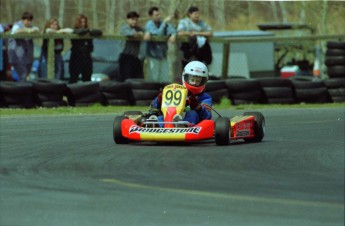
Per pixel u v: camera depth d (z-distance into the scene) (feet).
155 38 157.38
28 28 150.92
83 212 55.01
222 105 153.17
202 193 60.75
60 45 153.48
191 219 53.16
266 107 151.84
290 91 160.97
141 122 90.84
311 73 238.48
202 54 159.43
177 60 158.51
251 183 64.75
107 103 149.18
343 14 258.37
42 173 70.49
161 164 74.79
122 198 59.31
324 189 62.08
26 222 52.70
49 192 61.62
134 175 68.95
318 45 239.30
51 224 52.08
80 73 153.79
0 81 149.07
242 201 57.72
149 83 150.61
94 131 108.37
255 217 53.31
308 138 99.14
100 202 57.93
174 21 196.54
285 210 55.11
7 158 80.23
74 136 101.76
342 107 153.17
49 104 142.92
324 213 54.03
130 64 156.15
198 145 89.45
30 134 104.27
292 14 298.56
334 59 169.68
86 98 146.72
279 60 231.30
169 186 63.62
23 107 140.36
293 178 67.26
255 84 157.79
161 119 90.74
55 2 300.81
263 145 90.22
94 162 76.64
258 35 219.82
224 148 86.48
